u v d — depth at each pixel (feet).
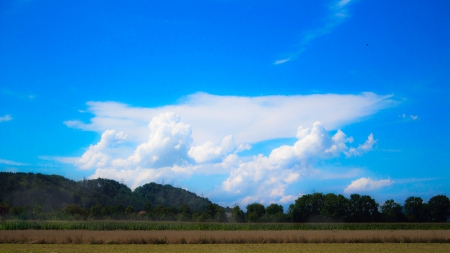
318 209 418.10
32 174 572.51
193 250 136.36
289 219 409.69
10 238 154.81
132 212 437.58
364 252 133.49
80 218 370.32
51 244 152.97
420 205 420.36
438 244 165.07
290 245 157.38
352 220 413.18
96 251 129.90
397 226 337.72
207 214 410.52
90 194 622.95
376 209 418.51
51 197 518.37
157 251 132.16
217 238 166.30
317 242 169.68
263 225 319.06
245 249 141.08
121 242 159.53
